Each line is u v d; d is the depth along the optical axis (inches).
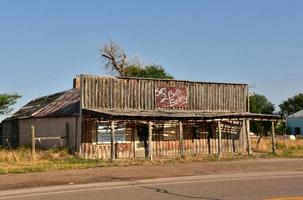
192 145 1488.7
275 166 1057.5
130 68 2662.4
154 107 1459.2
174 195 606.5
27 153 1263.5
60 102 1546.5
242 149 1581.0
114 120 1256.2
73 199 581.0
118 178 841.5
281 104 4365.2
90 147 1325.0
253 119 1459.2
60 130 1411.2
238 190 647.1
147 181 784.9
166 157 1370.6
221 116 1391.5
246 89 1656.0
